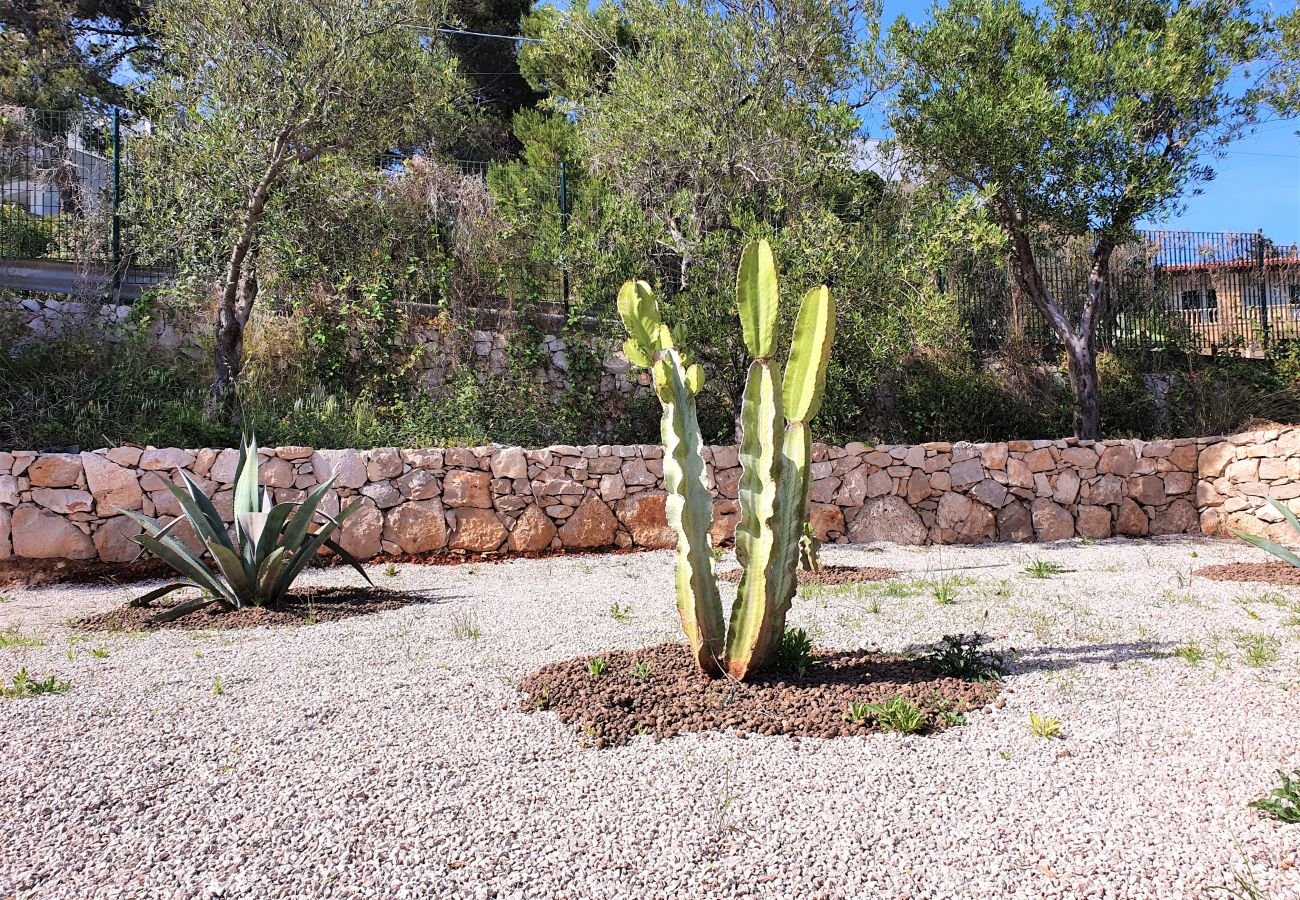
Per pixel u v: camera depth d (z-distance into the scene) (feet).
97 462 26.07
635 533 31.53
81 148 39.81
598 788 9.39
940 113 37.99
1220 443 35.40
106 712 11.96
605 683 12.90
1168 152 39.50
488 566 27.71
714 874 7.59
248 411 32.68
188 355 35.14
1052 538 34.12
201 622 18.29
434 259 40.06
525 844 8.15
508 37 61.05
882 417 43.21
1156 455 35.63
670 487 12.98
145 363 33.58
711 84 36.58
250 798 9.18
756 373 12.58
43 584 24.61
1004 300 47.26
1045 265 48.67
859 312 34.42
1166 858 7.73
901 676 13.34
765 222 35.40
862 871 7.61
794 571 13.10
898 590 21.17
